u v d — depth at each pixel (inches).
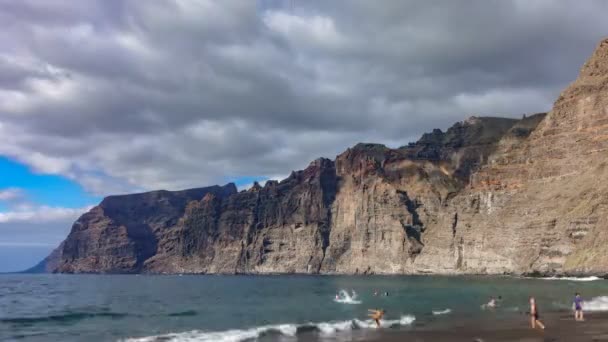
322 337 2285.9
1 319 3314.5
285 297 5856.3
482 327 2474.2
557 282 7111.2
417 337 2214.6
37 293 7135.8
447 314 3193.9
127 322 3152.1
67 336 2509.8
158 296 6338.6
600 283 6510.8
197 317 3449.8
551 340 2005.4
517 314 3063.5
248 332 2449.6
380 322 2775.6
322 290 7652.6
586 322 2529.5
